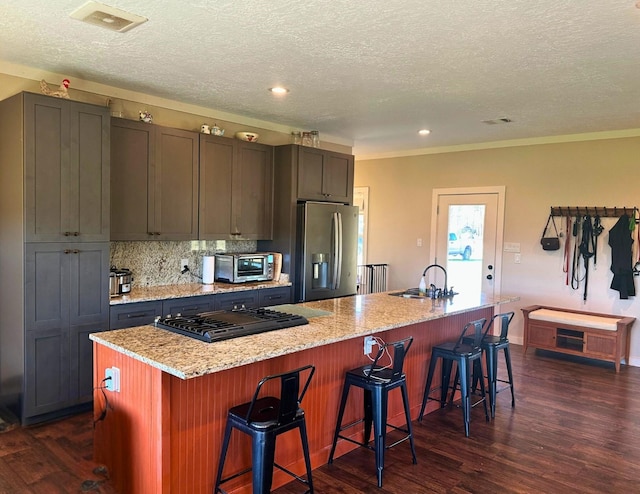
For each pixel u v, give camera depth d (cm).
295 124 522
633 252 516
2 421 330
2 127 333
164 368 195
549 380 459
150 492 215
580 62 308
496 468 287
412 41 279
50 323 328
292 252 498
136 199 393
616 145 521
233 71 343
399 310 340
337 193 552
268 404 238
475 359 352
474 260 627
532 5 230
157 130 404
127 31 274
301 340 243
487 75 338
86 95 378
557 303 566
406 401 291
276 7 238
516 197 591
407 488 262
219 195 456
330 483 266
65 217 332
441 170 653
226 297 431
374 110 448
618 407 391
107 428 242
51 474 267
